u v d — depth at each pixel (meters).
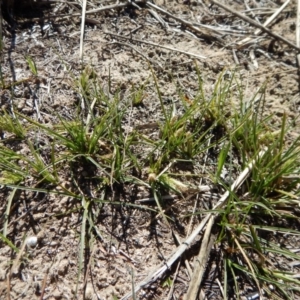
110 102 0.28
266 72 0.32
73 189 0.25
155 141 0.27
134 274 0.23
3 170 0.25
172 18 0.34
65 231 0.24
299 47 0.33
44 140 0.27
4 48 0.30
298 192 0.25
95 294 0.23
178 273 0.23
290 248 0.25
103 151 0.26
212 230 0.24
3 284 0.22
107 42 0.32
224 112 0.29
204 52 0.33
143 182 0.25
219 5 0.34
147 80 0.29
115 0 0.34
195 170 0.27
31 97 0.28
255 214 0.25
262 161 0.26
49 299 0.22
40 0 0.33
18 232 0.24
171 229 0.25
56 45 0.31
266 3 0.37
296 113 0.30
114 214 0.25
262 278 0.23
